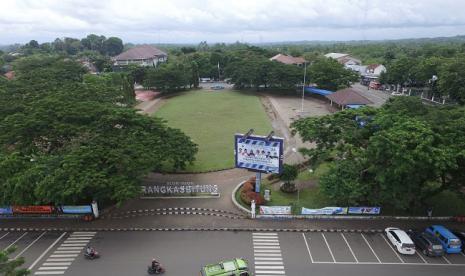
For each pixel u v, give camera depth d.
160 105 103.94
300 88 122.75
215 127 79.50
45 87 71.25
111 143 44.22
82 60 175.50
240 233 39.12
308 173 54.31
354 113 48.69
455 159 36.44
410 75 117.56
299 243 37.25
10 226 40.72
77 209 41.50
